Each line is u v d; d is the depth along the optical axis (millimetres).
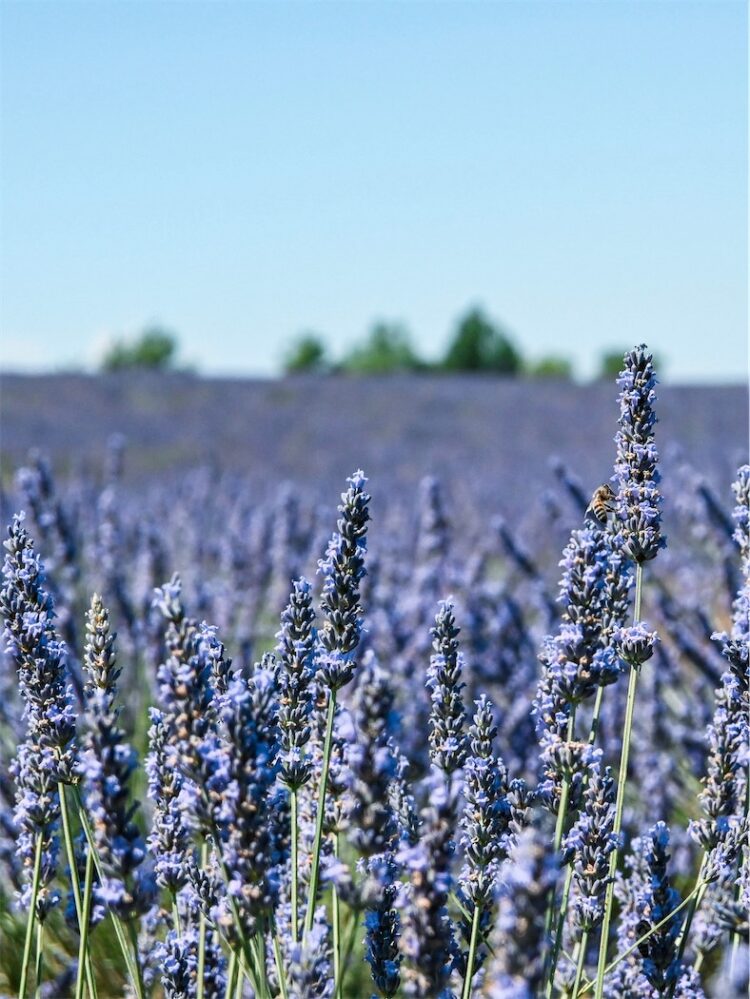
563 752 2875
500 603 7688
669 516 10109
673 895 3189
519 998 1842
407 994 2232
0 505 8531
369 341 85812
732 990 2957
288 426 32031
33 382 36531
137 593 8023
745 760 3047
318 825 2715
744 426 28875
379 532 11562
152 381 37875
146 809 5434
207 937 3014
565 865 3123
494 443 29547
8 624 3016
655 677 6324
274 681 2930
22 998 3033
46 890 3203
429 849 2182
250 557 9383
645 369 3229
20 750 3051
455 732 3080
